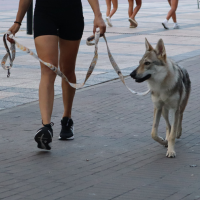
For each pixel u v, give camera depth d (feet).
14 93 42.39
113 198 19.76
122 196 20.01
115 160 25.34
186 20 115.75
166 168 24.03
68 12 26.45
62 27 26.81
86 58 61.72
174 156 26.04
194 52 67.62
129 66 56.29
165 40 79.66
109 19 98.94
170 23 108.99
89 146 27.96
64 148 27.50
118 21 111.75
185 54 65.62
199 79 49.70
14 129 31.30
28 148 27.35
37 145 26.27
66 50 27.63
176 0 95.25
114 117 35.09
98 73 52.47
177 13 136.15
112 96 42.29
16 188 20.94
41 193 20.33
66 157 25.73
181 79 27.14
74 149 27.32
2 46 70.33
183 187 21.16
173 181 21.98
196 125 32.96
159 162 25.09
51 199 19.65
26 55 63.72
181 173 23.21
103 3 171.73
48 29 26.14
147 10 145.07
